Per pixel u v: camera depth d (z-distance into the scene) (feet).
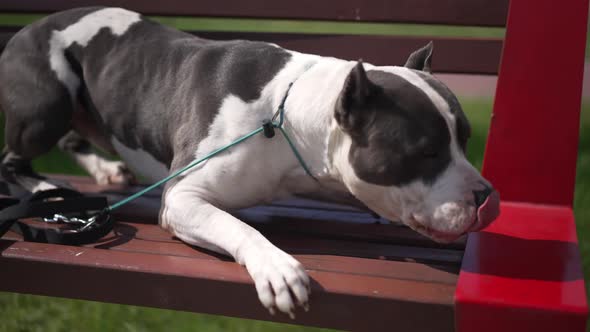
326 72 8.64
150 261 7.90
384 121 7.56
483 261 7.57
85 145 12.35
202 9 11.69
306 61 8.96
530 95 9.52
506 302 6.47
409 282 7.34
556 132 9.46
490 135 9.72
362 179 7.79
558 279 7.07
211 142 8.90
